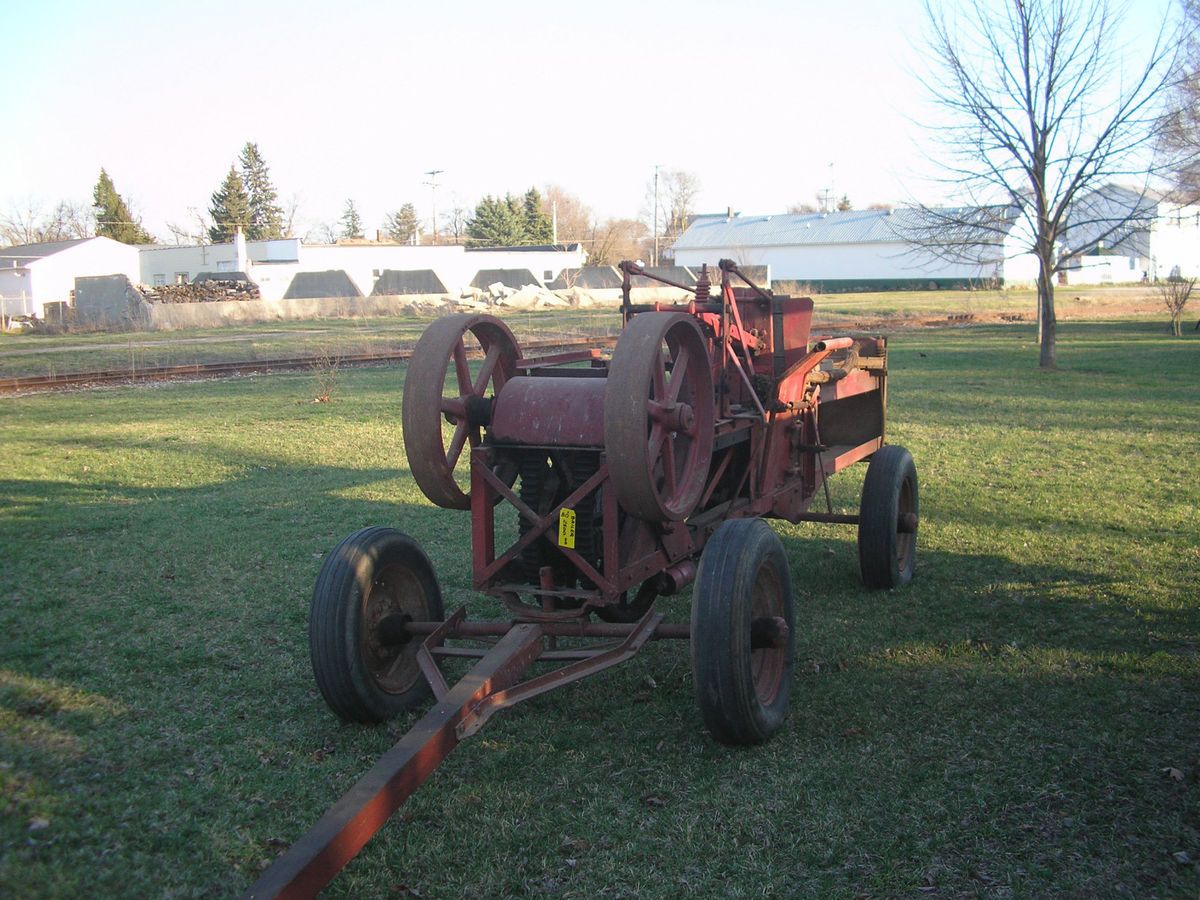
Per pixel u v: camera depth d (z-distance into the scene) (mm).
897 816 3908
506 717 4863
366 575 4664
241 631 6086
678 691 5168
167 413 16141
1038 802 3990
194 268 63781
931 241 23703
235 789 4102
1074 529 8344
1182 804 3955
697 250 87000
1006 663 5449
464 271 66688
